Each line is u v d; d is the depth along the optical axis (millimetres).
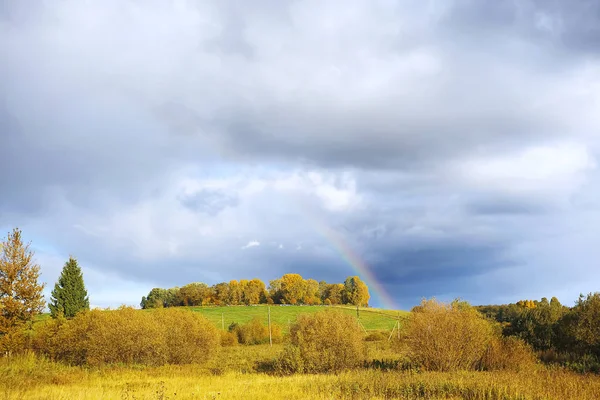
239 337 64312
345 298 118000
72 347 30047
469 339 21031
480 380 15000
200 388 16609
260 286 118062
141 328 29516
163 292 113250
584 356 21766
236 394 14734
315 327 25562
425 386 14828
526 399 12234
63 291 57812
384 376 17141
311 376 20797
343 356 24500
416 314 22188
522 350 21250
